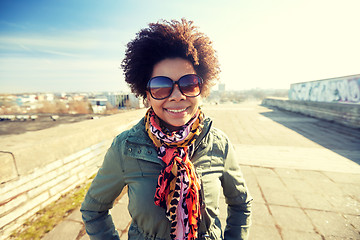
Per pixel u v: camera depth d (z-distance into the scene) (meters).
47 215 2.17
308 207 2.37
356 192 2.66
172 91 0.72
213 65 0.94
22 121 12.88
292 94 12.92
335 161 3.79
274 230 2.01
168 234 0.76
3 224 1.86
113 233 0.90
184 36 0.76
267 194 2.67
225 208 2.41
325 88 9.13
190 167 0.75
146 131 0.84
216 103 17.55
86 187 2.74
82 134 2.84
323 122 8.17
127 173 0.79
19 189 1.99
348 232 1.96
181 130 0.77
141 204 0.75
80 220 2.10
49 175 2.33
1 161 1.81
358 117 6.73
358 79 6.95
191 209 0.72
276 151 4.49
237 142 5.33
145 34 0.80
